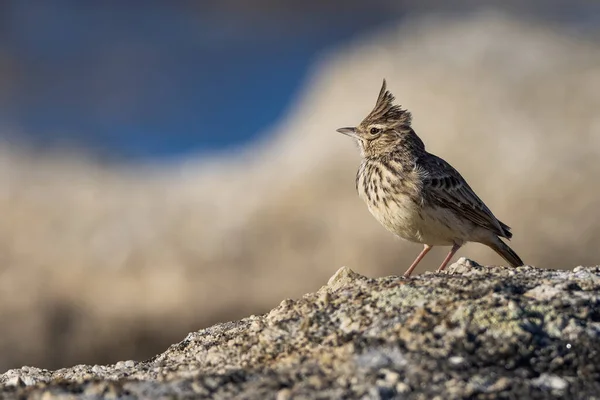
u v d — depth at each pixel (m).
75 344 18.00
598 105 21.94
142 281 18.84
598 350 6.20
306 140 22.59
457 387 5.90
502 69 23.31
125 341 18.11
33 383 7.24
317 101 24.05
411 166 9.70
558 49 24.08
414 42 24.78
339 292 7.23
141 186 22.41
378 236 19.28
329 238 19.50
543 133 21.44
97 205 20.98
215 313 18.52
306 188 20.52
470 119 21.81
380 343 6.36
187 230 19.89
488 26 25.34
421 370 6.05
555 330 6.35
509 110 21.97
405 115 10.14
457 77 22.80
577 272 7.34
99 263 19.14
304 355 6.50
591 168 20.50
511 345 6.22
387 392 5.88
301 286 18.88
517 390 5.91
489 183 20.64
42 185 22.02
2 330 18.05
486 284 6.96
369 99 22.92
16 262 19.16
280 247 19.41
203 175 22.69
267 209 20.22
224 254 19.31
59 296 18.64
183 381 6.25
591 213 19.77
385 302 6.89
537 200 20.05
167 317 18.39
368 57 24.41
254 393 6.00
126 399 6.12
